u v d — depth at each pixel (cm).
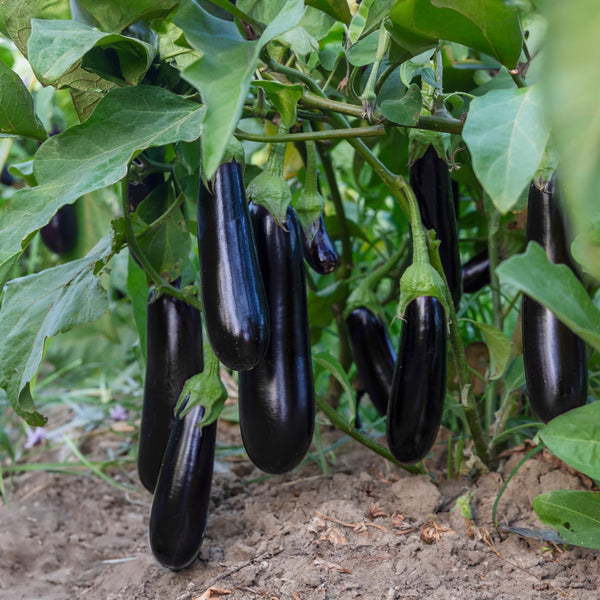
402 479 118
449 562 106
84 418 175
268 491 128
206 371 105
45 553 127
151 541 105
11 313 105
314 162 106
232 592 105
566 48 46
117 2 96
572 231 95
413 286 100
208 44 83
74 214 144
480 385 133
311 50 108
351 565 107
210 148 77
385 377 125
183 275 116
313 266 107
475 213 142
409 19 89
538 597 100
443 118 97
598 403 91
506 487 116
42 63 92
